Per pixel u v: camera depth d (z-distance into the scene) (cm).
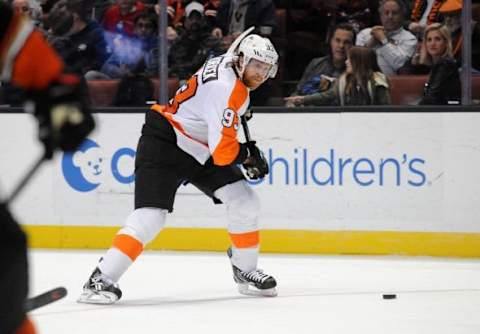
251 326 1231
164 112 1435
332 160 1886
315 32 2172
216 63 1405
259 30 2148
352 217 1888
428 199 1862
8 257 634
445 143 1852
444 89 2017
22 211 2000
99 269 1395
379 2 2109
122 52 2152
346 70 2044
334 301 1421
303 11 2186
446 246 1862
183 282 1598
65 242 1988
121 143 1950
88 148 1966
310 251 1905
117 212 1962
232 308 1368
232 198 1450
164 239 1956
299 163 1898
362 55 2027
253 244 1466
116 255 1395
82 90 655
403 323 1248
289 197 1906
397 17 2069
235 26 2159
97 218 1972
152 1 2147
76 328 1220
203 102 1388
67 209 1984
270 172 1909
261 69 1380
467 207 1852
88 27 2159
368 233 1884
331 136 1883
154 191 1406
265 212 1919
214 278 1639
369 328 1215
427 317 1291
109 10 2152
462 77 1883
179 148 1419
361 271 1708
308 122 1889
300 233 1906
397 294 1480
